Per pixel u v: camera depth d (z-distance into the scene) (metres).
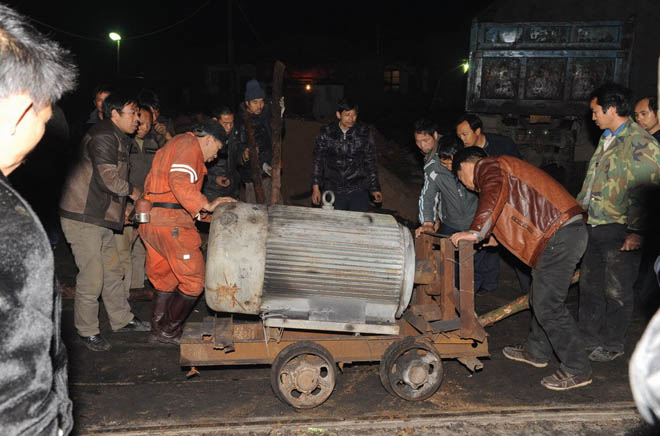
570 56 8.55
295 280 3.08
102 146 3.80
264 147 5.65
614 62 8.33
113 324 4.36
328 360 3.24
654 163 3.61
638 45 8.35
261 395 3.50
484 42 9.03
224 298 3.08
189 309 3.79
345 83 29.59
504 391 3.60
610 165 3.80
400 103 30.31
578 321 4.51
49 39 1.25
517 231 3.48
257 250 3.04
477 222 3.33
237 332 3.37
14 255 1.05
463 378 3.77
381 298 3.17
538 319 3.62
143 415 3.25
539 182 3.46
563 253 3.42
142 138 4.71
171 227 3.56
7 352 1.02
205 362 3.30
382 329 3.19
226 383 3.65
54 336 1.23
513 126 9.25
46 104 1.23
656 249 4.45
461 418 3.26
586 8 8.52
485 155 3.65
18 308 1.04
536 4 8.74
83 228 3.90
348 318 3.18
